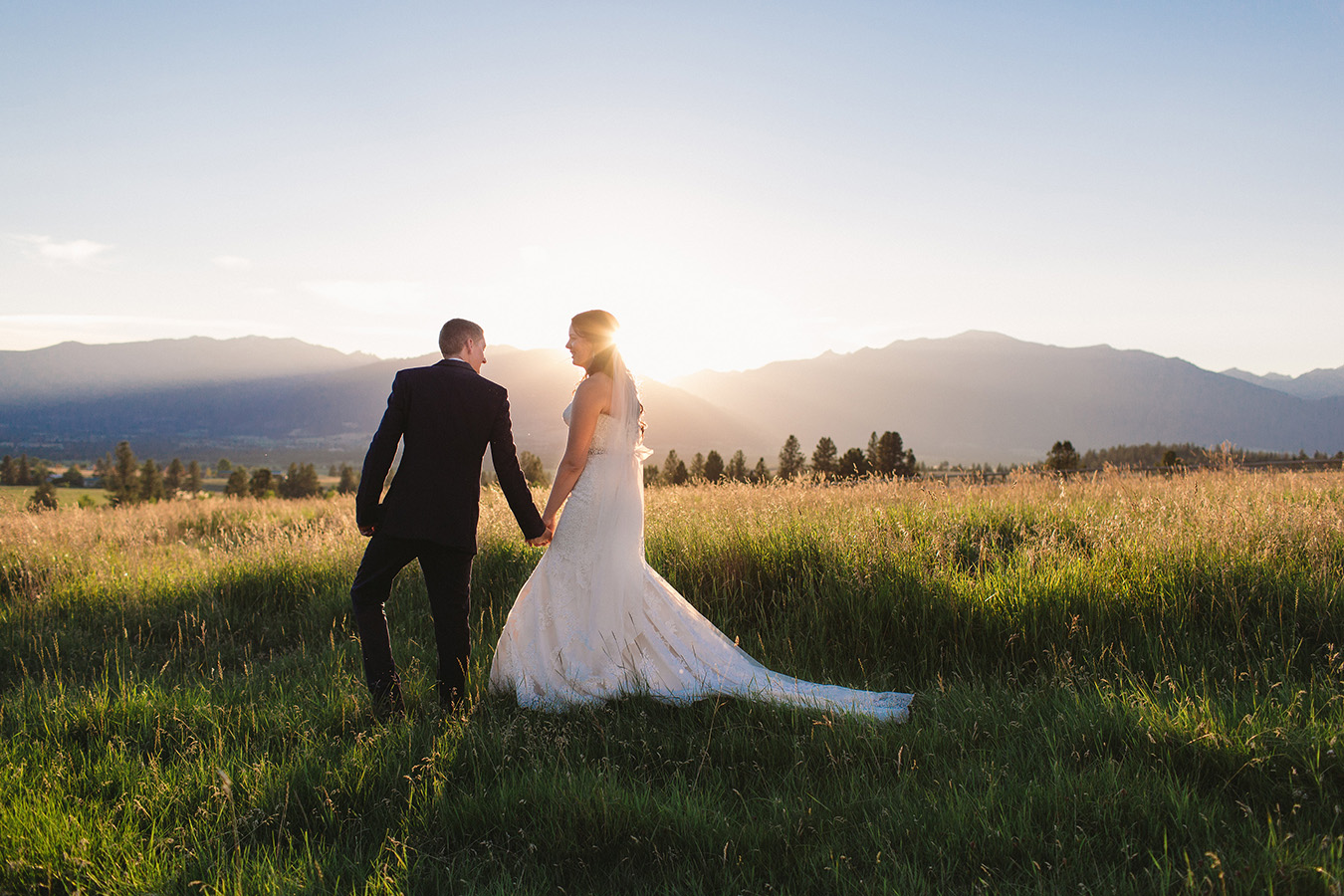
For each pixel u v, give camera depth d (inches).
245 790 109.9
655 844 95.9
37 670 189.8
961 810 97.0
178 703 145.9
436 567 151.3
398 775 113.2
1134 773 105.0
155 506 534.3
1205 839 90.3
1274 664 142.6
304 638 210.4
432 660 177.6
